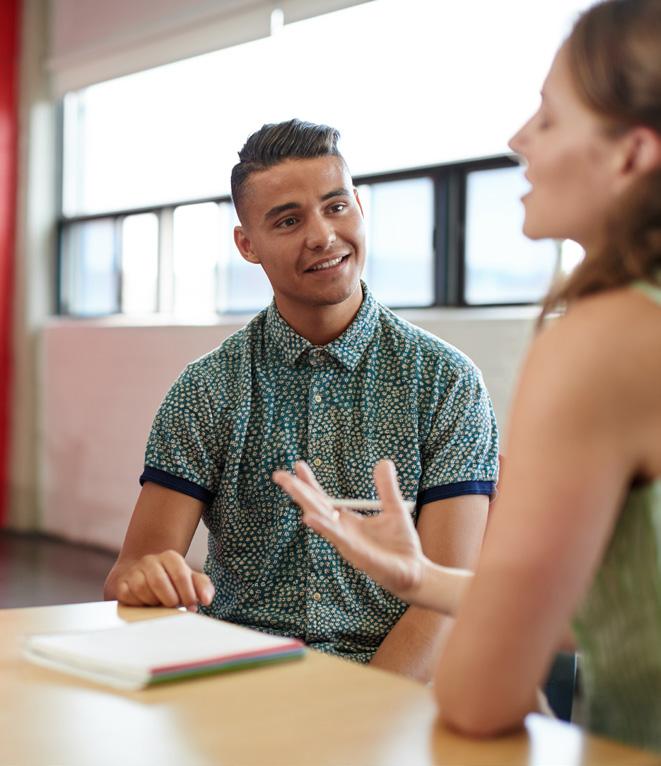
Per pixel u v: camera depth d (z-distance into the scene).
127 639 1.06
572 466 0.81
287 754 0.79
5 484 6.03
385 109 4.08
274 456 1.74
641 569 0.85
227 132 4.75
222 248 4.81
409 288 4.05
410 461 1.72
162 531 1.74
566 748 0.81
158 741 0.82
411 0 3.97
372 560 1.00
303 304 1.73
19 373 5.92
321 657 1.06
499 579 0.82
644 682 0.87
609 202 0.89
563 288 0.89
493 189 3.74
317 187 1.70
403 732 0.84
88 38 5.49
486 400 1.75
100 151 5.56
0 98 5.84
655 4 0.86
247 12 4.57
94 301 5.64
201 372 1.80
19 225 5.89
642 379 0.81
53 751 0.80
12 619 1.27
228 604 1.75
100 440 5.40
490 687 0.81
